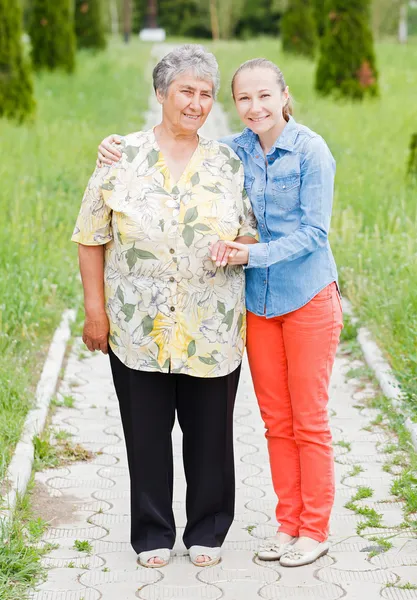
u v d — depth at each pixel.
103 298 4.31
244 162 4.28
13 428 5.74
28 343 7.30
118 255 4.16
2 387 6.18
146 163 4.12
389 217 10.18
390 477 5.42
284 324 4.32
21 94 16.72
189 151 4.17
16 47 16.73
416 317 7.35
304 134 4.18
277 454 4.52
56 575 4.30
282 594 4.12
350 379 7.10
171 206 4.08
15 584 4.16
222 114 20.52
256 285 4.31
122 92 23.27
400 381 6.67
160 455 4.34
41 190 11.62
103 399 6.77
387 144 15.20
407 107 19.64
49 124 17.44
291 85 22.88
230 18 58.16
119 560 4.47
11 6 16.67
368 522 4.82
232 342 4.25
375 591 4.14
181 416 4.39
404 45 36.56
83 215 4.18
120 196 4.09
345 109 19.19
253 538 4.72
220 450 4.35
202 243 4.09
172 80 4.02
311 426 4.35
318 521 4.41
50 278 8.66
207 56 4.04
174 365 4.18
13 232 9.23
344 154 14.12
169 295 4.12
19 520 4.82
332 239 9.98
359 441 5.97
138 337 4.17
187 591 4.16
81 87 23.36
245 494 5.27
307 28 30.42
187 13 60.84
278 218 4.23
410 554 4.49
